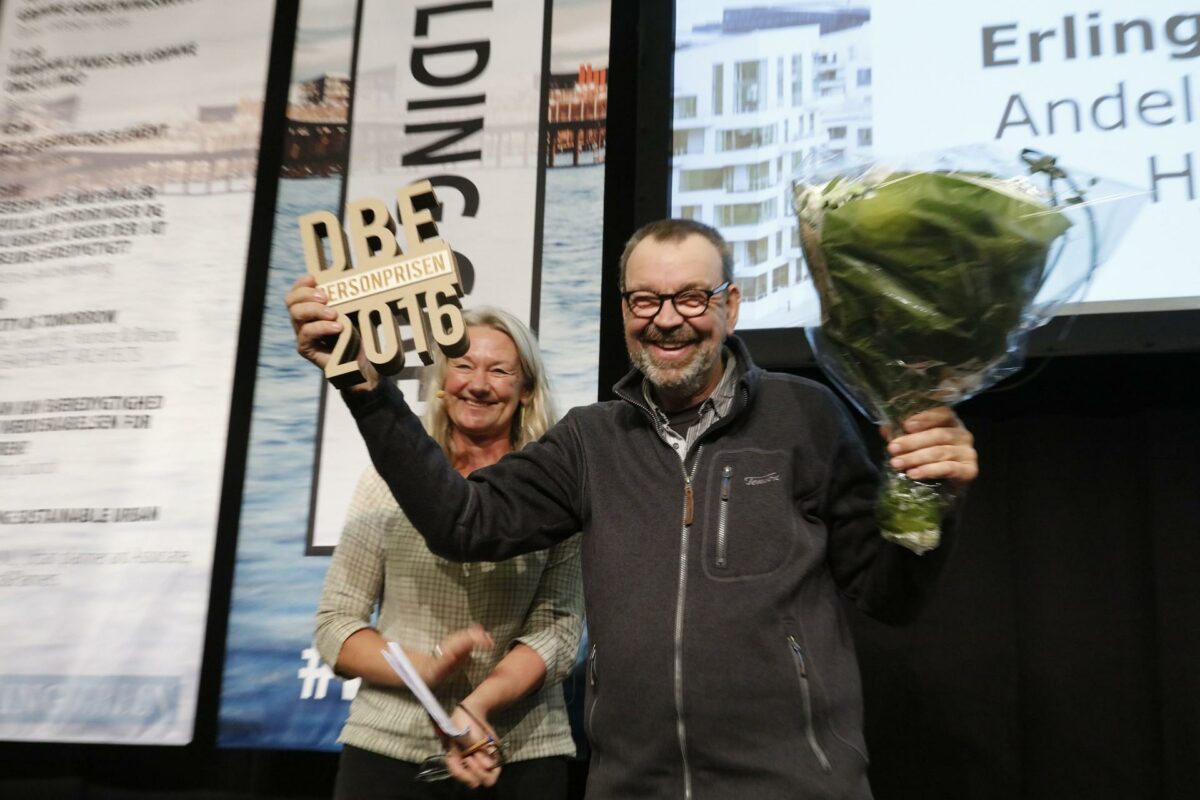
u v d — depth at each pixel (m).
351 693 2.41
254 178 2.78
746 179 2.45
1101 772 2.13
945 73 2.38
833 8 2.48
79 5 3.05
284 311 2.66
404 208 1.56
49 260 2.87
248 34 2.89
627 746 1.44
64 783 2.53
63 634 2.59
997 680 2.21
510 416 1.98
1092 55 2.30
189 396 2.67
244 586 2.51
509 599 1.85
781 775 1.38
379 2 2.81
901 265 1.29
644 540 1.53
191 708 2.48
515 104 2.64
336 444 2.55
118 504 2.64
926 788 2.21
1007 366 1.39
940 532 1.35
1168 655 2.11
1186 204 2.17
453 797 1.78
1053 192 1.31
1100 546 2.23
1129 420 2.27
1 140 3.00
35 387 2.77
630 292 1.61
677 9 2.58
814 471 1.55
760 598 1.45
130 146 2.90
